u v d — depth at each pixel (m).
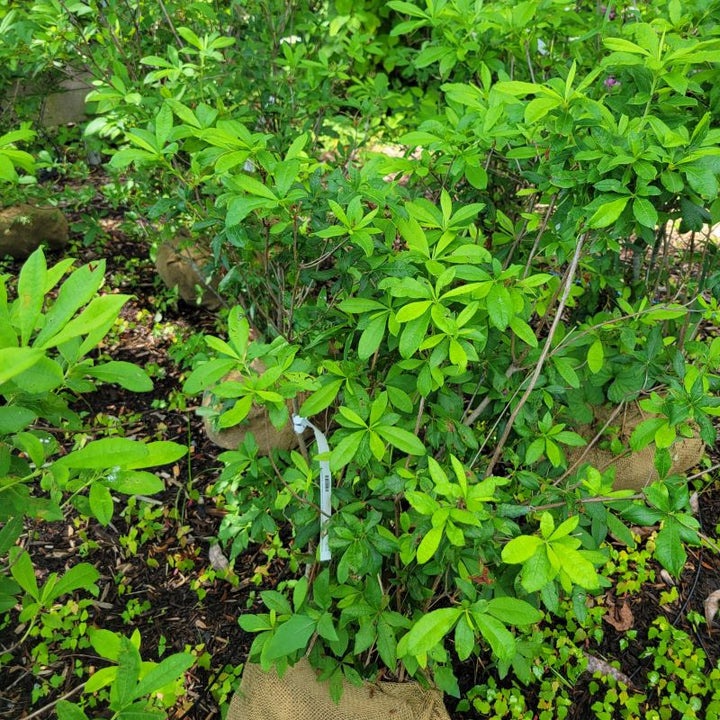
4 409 1.08
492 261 1.69
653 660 2.61
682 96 1.88
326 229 1.72
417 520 1.70
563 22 2.96
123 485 1.25
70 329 0.98
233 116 2.85
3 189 3.82
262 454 3.23
